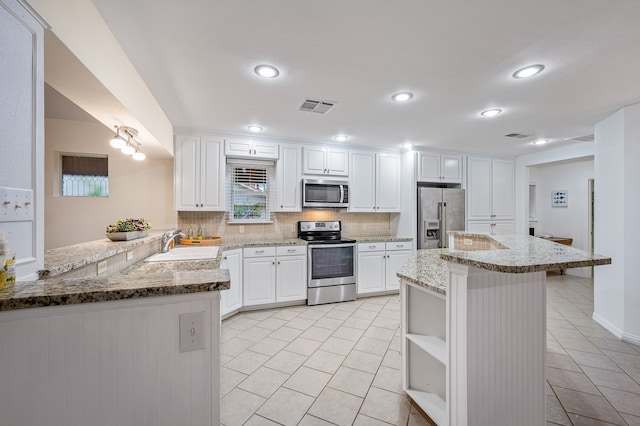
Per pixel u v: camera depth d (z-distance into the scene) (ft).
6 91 3.01
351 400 6.25
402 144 13.88
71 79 4.68
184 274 3.32
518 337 4.68
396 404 6.12
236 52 5.90
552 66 6.47
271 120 10.25
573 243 18.07
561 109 9.12
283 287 12.12
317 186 13.24
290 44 5.62
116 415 2.80
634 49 5.79
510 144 13.74
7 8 2.99
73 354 2.69
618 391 6.53
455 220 14.75
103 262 5.43
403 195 14.96
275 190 12.89
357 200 14.20
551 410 5.92
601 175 9.98
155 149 9.74
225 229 12.87
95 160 11.19
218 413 3.06
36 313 2.61
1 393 2.56
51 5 3.53
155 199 11.48
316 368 7.50
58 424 2.67
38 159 3.43
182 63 6.31
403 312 6.34
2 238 2.81
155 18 4.83
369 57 6.10
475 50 5.82
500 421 4.58
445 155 14.99
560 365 7.64
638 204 8.69
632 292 8.86
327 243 12.70
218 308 3.06
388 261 13.91
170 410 2.94
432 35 5.33
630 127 8.80
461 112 9.39
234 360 7.89
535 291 4.80
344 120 10.23
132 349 2.83
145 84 7.29
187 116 9.84
